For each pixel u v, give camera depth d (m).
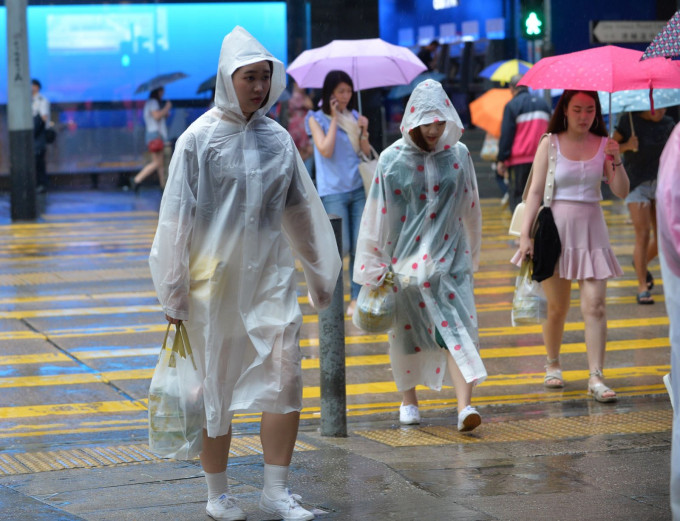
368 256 7.16
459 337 7.07
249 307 5.03
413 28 29.62
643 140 11.55
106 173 27.14
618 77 7.78
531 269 8.10
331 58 11.95
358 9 24.25
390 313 7.17
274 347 5.02
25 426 7.61
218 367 5.00
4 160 26.92
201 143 4.97
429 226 7.14
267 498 5.15
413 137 7.04
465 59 29.38
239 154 5.01
